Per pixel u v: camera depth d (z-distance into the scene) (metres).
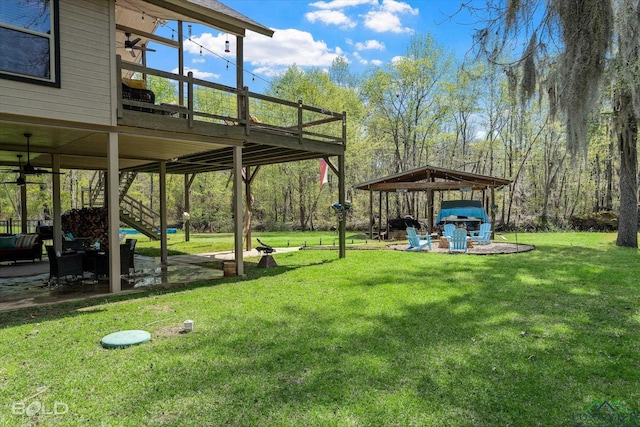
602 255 9.66
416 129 24.25
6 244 9.28
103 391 2.79
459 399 2.65
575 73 4.48
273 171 26.11
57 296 5.82
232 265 7.43
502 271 7.60
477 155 26.48
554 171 23.47
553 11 4.55
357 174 28.53
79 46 5.38
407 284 6.43
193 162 10.62
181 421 2.40
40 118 5.11
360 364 3.22
